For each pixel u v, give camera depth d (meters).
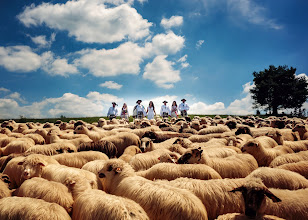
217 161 7.23
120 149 11.06
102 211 4.04
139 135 13.23
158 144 10.68
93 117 38.09
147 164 7.81
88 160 8.15
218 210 4.93
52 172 6.38
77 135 12.16
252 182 4.48
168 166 6.38
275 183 5.43
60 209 4.33
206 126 16.72
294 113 58.31
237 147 9.80
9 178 6.80
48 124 17.86
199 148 7.16
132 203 4.25
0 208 4.35
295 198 4.61
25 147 10.17
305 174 6.23
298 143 10.18
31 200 4.49
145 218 3.99
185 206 4.34
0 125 19.31
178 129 15.83
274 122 16.53
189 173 6.08
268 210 4.50
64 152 9.19
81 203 4.51
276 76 63.81
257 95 65.62
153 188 4.91
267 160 8.42
